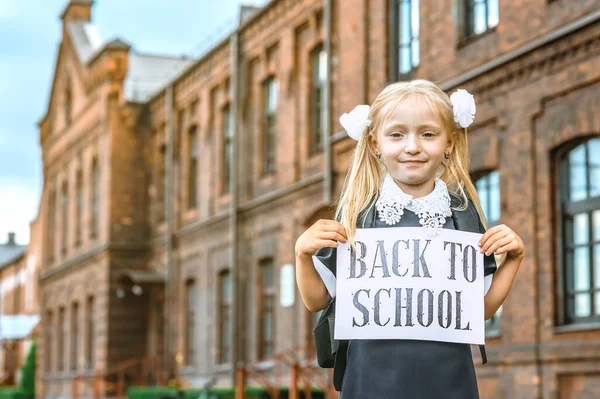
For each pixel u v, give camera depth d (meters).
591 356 12.18
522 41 13.64
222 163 28.34
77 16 39.00
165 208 33.31
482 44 14.62
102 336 34.22
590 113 12.43
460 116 3.21
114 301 34.19
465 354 3.23
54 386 40.31
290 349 21.97
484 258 3.30
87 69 36.50
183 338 30.53
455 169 3.32
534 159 13.43
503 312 13.84
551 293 13.02
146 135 34.69
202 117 29.67
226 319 27.70
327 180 19.70
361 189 3.29
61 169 40.78
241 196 26.30
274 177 24.66
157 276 31.98
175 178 31.73
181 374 30.30
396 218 3.24
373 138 3.27
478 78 14.56
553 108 13.11
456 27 15.27
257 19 25.58
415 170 3.16
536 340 13.15
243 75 26.48
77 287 37.69
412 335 3.18
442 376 3.16
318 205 21.52
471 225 3.27
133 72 36.66
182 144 31.50
